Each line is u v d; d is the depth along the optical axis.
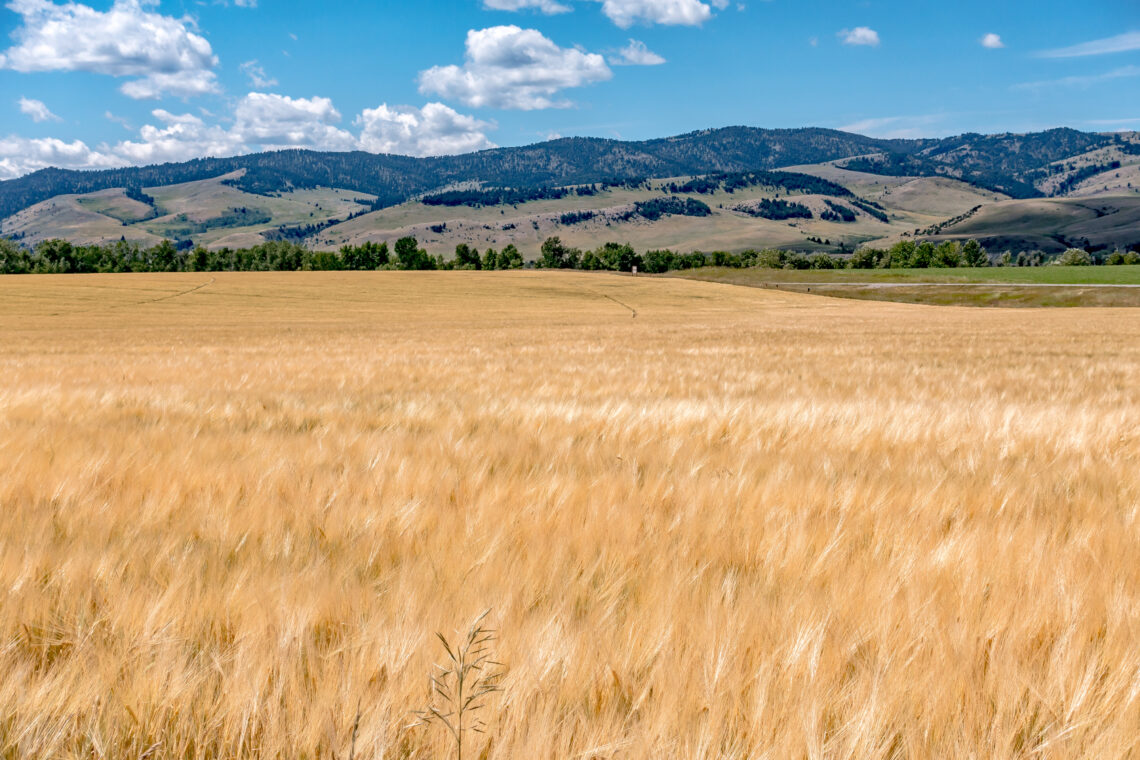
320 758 1.83
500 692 2.01
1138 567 2.97
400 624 2.31
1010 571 2.90
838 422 7.54
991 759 1.83
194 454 5.30
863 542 3.38
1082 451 5.89
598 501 3.92
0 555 2.90
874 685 2.00
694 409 8.21
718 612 2.44
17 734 1.86
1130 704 1.97
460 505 3.91
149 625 2.31
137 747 1.88
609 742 1.84
